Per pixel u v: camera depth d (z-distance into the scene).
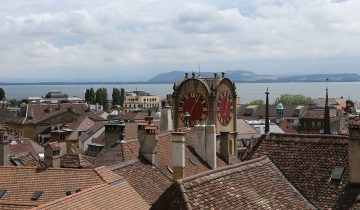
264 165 35.94
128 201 45.47
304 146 39.53
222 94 67.62
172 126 68.75
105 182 47.47
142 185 49.56
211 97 66.00
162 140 57.53
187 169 53.34
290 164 38.12
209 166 57.94
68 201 40.69
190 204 25.34
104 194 44.41
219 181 28.77
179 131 53.69
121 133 67.94
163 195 25.92
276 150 39.78
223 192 28.03
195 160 56.88
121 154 55.28
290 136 40.47
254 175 32.72
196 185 26.92
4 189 50.56
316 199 35.16
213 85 66.31
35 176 51.22
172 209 25.41
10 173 52.22
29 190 49.88
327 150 38.62
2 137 66.88
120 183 47.78
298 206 32.78
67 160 66.38
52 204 39.47
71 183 49.09
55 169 51.34
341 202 34.50
